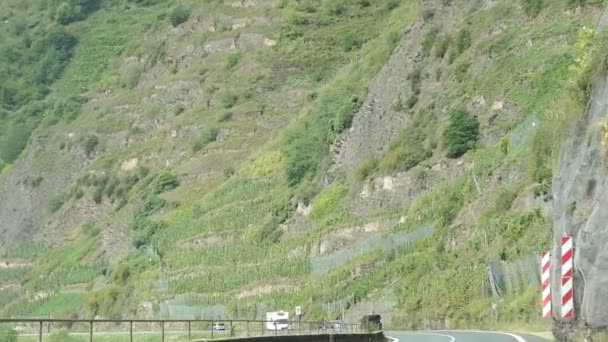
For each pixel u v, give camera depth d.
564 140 42.38
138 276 165.88
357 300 118.38
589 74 40.84
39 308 182.75
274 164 175.00
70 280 185.25
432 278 107.62
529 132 113.75
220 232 163.50
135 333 75.81
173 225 178.62
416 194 132.88
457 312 98.56
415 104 150.12
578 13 131.75
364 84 172.88
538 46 131.25
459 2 156.88
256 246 154.12
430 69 151.88
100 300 163.38
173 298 151.88
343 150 162.25
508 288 93.19
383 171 140.88
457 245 109.88
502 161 115.38
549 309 39.72
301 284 135.50
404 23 182.75
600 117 38.12
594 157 37.53
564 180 40.56
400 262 118.19
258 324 102.19
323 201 151.12
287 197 161.62
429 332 80.50
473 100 134.25
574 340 36.47
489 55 139.00
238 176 180.25
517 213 100.19
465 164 126.81
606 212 34.69
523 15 140.50
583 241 35.50
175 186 198.62
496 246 99.69
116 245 187.88
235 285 145.38
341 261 133.12
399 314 107.69
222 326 87.25
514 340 58.25
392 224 131.00
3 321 36.00
